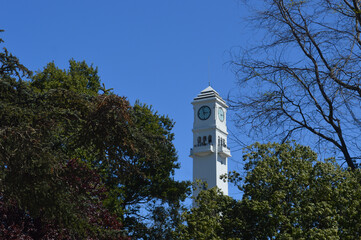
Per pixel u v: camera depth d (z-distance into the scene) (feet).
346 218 68.44
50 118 44.78
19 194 43.98
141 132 49.32
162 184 148.25
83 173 53.57
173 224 139.54
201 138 435.12
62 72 139.85
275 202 70.08
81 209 50.78
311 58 55.83
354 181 69.41
